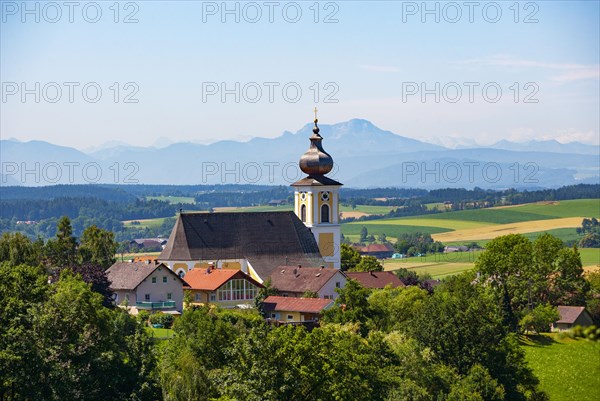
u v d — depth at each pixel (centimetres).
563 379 17838
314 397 10788
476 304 15238
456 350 14825
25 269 12631
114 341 12738
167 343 13788
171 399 11744
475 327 14862
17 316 11700
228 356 12244
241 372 10831
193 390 11719
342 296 17038
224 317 16700
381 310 17200
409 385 12456
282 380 10575
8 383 11156
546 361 19138
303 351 10819
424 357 13888
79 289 12744
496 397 13725
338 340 12256
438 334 14888
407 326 15650
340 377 10900
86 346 11994
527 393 15038
